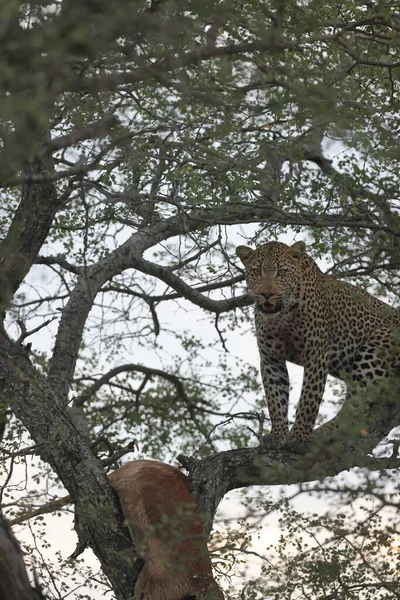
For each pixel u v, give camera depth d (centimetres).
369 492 775
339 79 934
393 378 957
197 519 1009
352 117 868
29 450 1016
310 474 910
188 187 1177
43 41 623
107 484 1089
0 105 595
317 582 838
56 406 1127
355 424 888
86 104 930
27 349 1157
